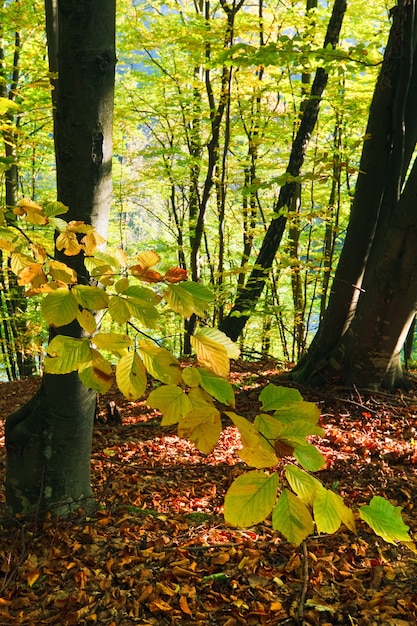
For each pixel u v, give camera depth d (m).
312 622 2.67
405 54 5.53
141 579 3.03
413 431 5.36
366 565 3.14
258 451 0.95
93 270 1.37
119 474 4.62
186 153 11.71
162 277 1.29
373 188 6.13
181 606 2.80
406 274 5.61
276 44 5.61
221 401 1.08
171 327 12.74
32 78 10.41
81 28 2.73
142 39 10.20
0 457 5.28
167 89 12.55
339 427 5.59
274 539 3.45
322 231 12.48
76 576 3.06
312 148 10.84
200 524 3.70
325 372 6.53
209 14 10.88
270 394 1.07
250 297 8.94
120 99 12.36
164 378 1.10
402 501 4.01
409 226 5.46
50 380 3.53
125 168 15.37
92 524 3.59
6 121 5.15
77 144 2.92
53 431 3.58
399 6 5.43
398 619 2.66
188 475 4.69
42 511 3.58
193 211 13.27
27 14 9.77
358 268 6.43
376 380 6.27
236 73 8.95
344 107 9.12
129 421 6.31
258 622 2.70
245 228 11.89
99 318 3.10
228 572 3.09
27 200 1.49
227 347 1.16
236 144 12.81
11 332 13.84
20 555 3.32
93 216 3.05
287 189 8.10
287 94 10.35
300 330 11.50
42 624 2.76
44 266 1.39
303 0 10.57
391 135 6.02
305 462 0.95
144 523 3.65
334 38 6.87
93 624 2.73
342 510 0.90
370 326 6.02
